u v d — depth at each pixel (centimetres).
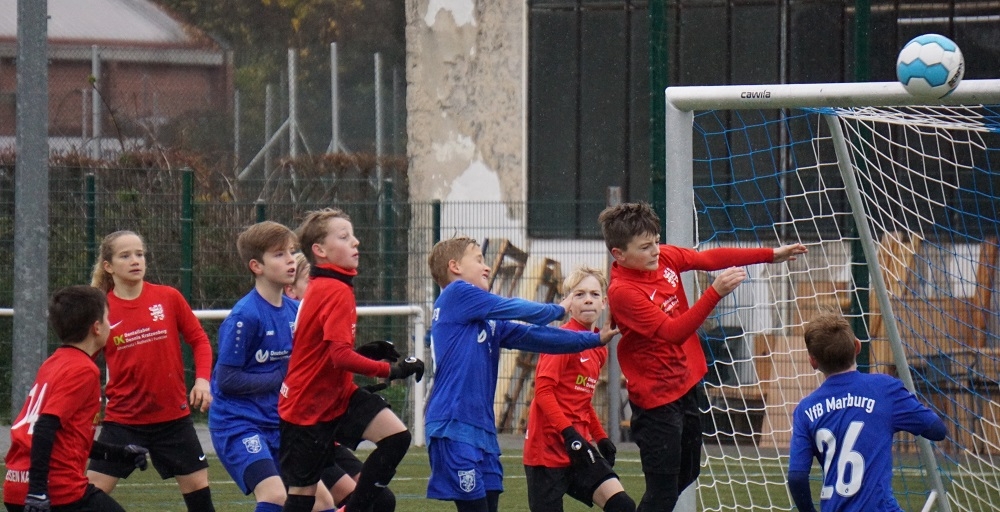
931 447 2328
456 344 1909
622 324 1872
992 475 2734
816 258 3734
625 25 4553
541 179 4700
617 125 4588
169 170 4266
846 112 2236
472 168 4812
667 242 2166
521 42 4716
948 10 4181
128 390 2052
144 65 6197
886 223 3606
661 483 1891
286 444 1892
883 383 1675
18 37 3019
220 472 3316
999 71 4138
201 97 6228
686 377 1923
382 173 5206
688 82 4503
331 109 6206
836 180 4075
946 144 3738
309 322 1858
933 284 3084
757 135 4216
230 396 2017
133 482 3123
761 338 3681
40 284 3041
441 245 2005
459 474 1877
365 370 1816
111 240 2077
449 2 4875
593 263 4281
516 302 1886
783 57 4397
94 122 5959
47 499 1576
